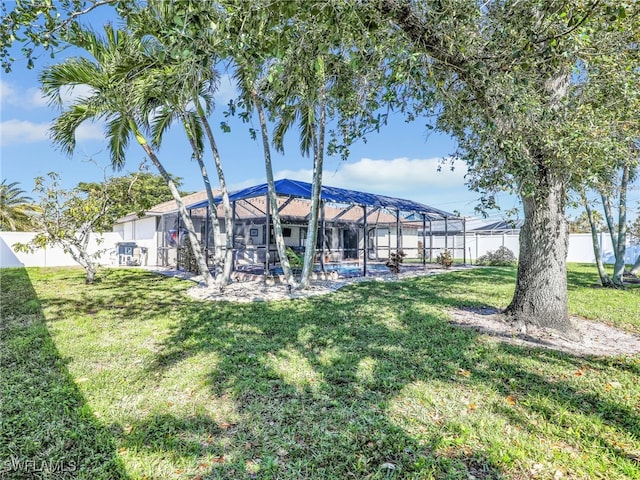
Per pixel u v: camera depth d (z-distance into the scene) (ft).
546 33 10.54
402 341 16.61
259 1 8.05
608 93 13.55
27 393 11.12
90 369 13.20
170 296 29.04
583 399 11.06
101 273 45.52
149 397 11.02
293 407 10.44
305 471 7.75
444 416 9.96
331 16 8.99
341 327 19.06
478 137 15.25
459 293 30.53
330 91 14.75
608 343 17.10
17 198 84.12
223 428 9.39
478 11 10.71
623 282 38.68
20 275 42.91
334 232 68.18
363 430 9.23
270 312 22.80
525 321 18.75
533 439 8.88
